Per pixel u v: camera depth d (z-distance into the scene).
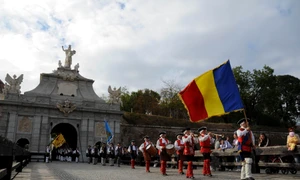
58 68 47.62
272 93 70.25
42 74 46.34
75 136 49.31
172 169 21.42
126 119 54.41
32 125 42.38
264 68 72.25
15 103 41.59
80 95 47.78
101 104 47.91
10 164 8.43
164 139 16.25
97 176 15.05
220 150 17.81
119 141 47.25
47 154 36.97
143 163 30.55
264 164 14.99
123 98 84.50
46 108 43.59
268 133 61.38
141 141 51.69
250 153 10.73
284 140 62.00
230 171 17.28
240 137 10.87
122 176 14.93
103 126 46.88
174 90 75.19
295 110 78.06
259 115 73.50
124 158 34.56
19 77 43.56
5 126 40.81
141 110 78.62
